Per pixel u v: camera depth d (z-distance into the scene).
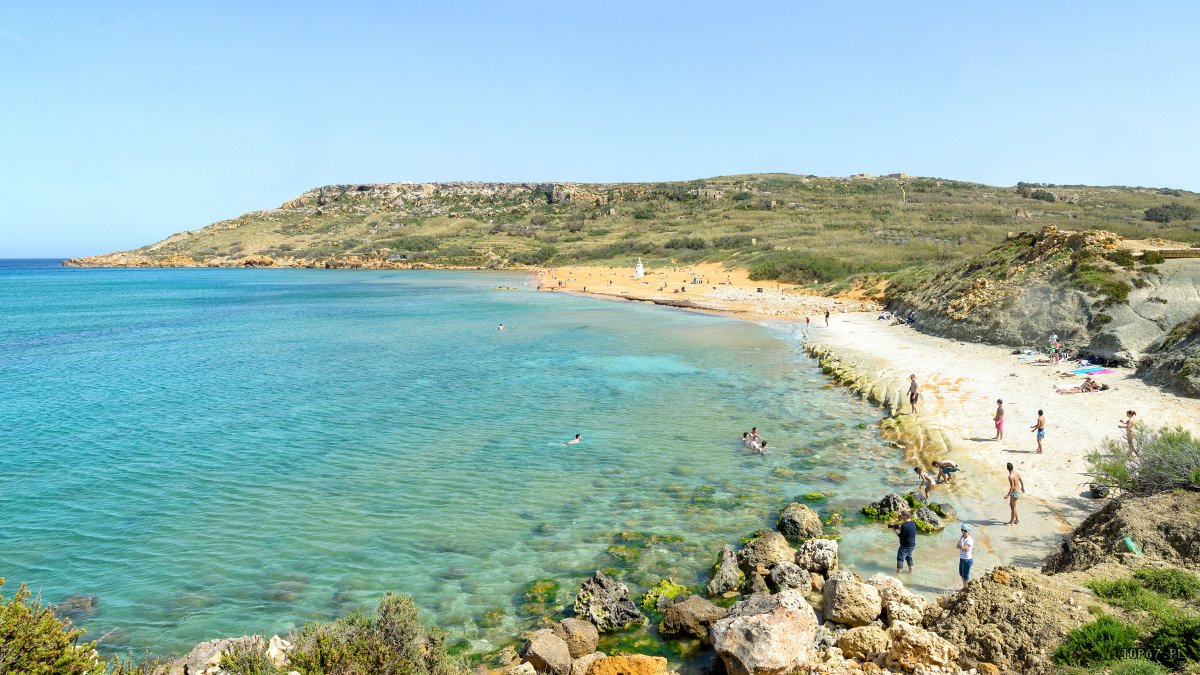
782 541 16.69
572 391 35.59
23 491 21.67
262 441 27.05
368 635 10.86
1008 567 12.01
